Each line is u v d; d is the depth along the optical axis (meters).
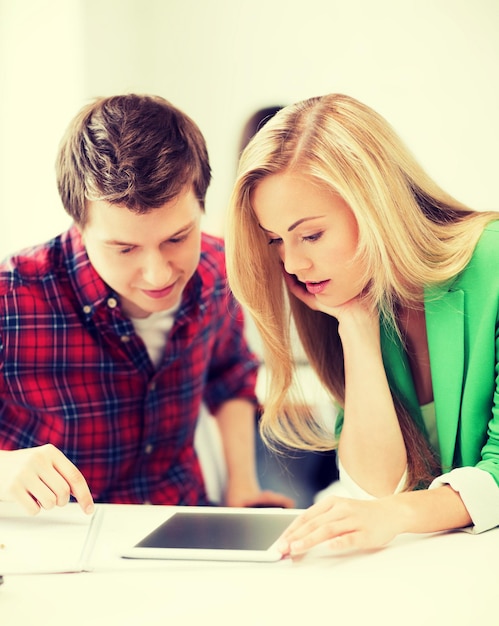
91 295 1.27
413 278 0.97
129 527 0.92
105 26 2.09
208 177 1.20
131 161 1.07
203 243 1.42
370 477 1.06
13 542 0.87
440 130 2.06
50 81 2.08
